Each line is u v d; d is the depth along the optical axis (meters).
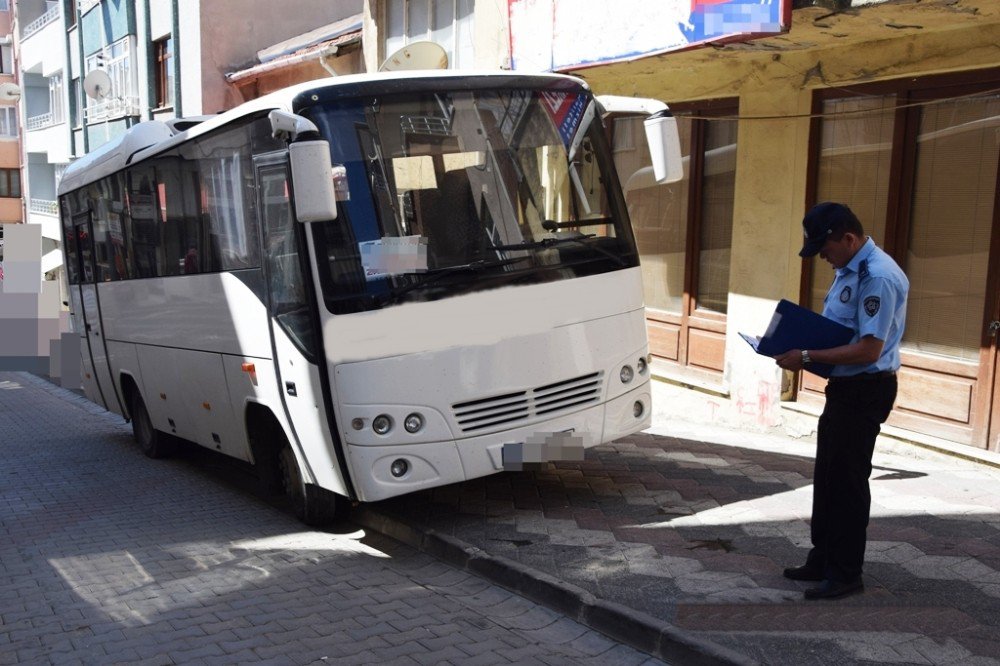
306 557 6.67
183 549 6.98
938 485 7.05
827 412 5.00
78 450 11.85
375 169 6.32
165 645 5.12
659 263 11.03
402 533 6.89
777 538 6.10
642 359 7.17
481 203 6.57
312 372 6.40
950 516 6.34
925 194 8.03
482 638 5.11
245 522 7.79
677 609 5.04
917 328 8.16
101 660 4.95
